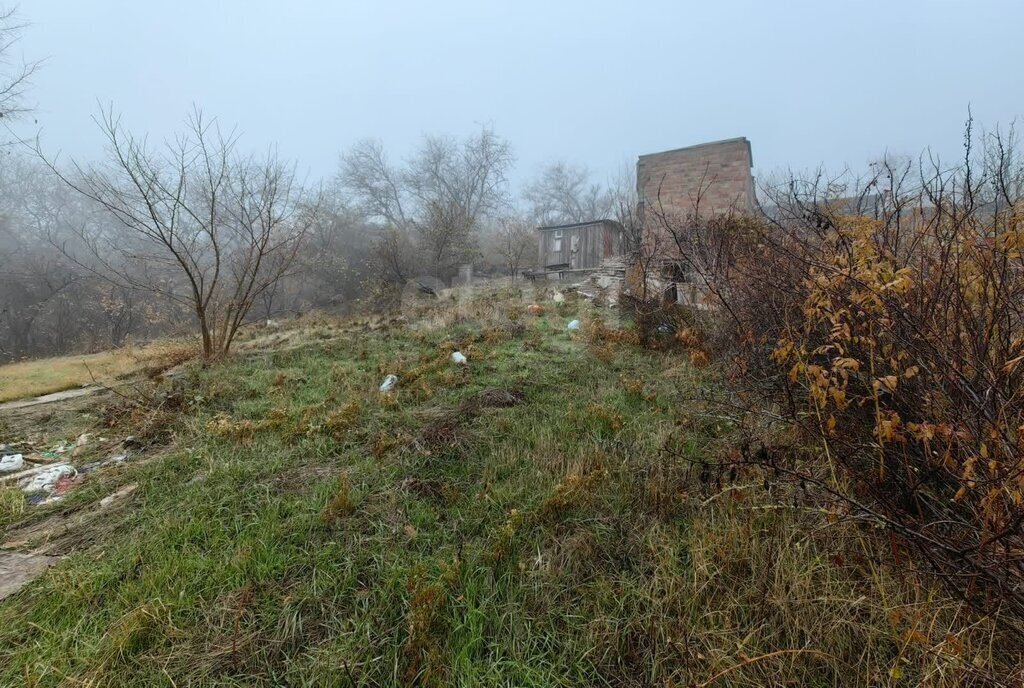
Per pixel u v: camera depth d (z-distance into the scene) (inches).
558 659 73.8
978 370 68.4
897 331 79.0
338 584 89.1
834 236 126.0
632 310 270.8
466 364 224.4
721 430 138.4
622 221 452.1
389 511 109.6
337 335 320.8
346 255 823.1
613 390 179.8
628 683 70.6
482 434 147.6
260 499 117.6
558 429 150.7
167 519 109.3
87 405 216.2
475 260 834.2
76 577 91.8
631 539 98.5
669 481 115.6
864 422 89.9
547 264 753.6
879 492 78.2
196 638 77.9
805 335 100.0
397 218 1192.8
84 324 729.6
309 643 77.2
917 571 69.9
